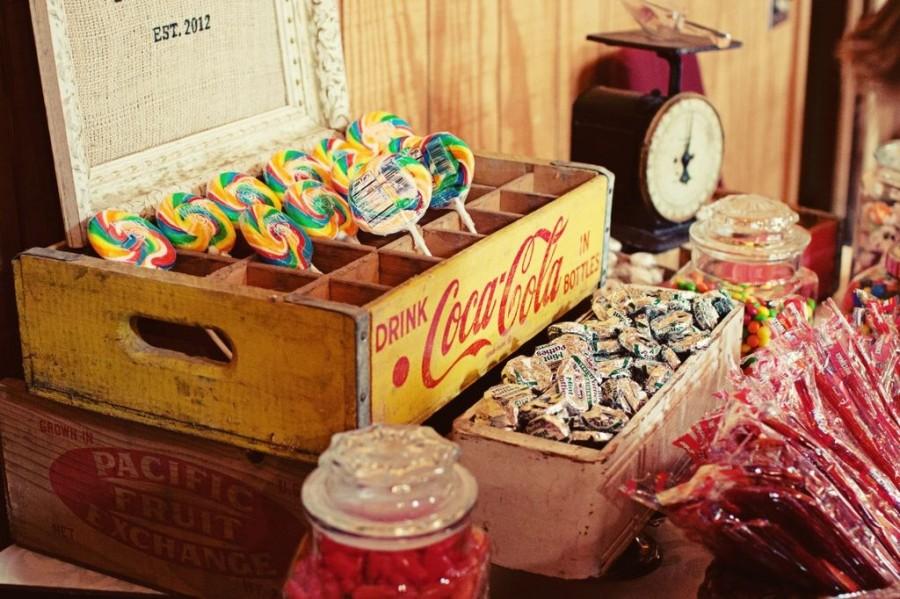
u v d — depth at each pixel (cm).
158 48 164
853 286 205
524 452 143
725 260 192
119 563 156
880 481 146
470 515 130
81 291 147
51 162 171
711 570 145
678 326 164
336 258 161
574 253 175
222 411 145
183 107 167
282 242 157
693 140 219
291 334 140
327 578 128
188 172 166
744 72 286
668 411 154
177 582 154
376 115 181
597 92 222
